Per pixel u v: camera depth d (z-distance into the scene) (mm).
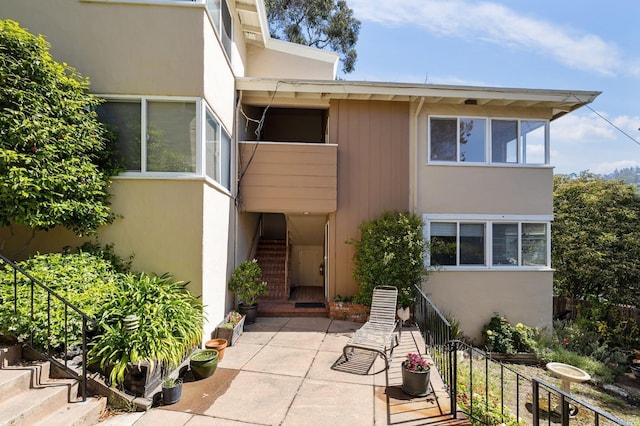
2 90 4105
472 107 8594
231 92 7449
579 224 11820
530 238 8688
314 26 17703
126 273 5176
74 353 3857
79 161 4715
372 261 7629
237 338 6254
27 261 4426
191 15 5465
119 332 3889
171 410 3688
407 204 8445
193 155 5469
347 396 4125
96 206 4906
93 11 5340
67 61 5297
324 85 7906
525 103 8359
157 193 5367
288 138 12312
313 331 6797
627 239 10734
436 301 8359
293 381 4508
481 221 8570
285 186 7961
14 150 4129
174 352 4090
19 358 3664
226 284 6988
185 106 5492
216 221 6219
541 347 7992
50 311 3805
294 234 10258
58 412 3268
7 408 2986
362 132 8461
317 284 11094
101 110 5371
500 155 8672
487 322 8469
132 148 5402
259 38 9820
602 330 9883
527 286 8547
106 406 3609
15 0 5246
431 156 8586
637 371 8125
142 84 5375
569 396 2561
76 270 4465
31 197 4285
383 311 6402
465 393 4777
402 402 4004
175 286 5215
